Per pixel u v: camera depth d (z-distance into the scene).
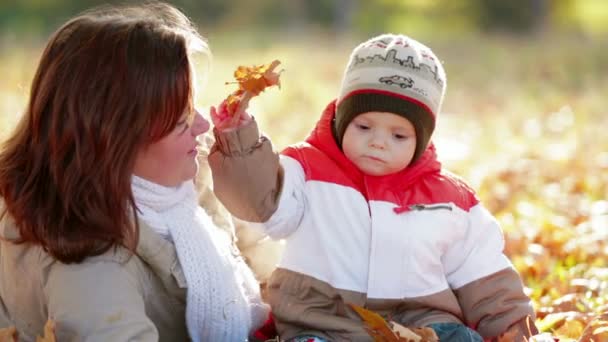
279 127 15.27
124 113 3.93
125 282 4.01
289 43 37.72
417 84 4.50
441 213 4.62
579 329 5.25
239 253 4.71
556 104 19.48
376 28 51.00
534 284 6.39
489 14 51.00
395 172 4.63
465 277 4.72
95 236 3.94
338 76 24.72
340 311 4.55
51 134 3.98
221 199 4.45
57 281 3.99
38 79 4.08
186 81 4.05
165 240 4.20
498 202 9.37
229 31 45.28
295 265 4.62
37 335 4.21
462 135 15.66
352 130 4.57
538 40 39.25
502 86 23.67
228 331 4.36
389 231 4.51
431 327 4.50
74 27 4.11
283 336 4.61
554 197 9.68
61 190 3.95
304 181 4.64
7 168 4.10
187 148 4.17
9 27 42.03
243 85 4.21
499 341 4.51
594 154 12.72
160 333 4.34
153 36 4.04
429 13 54.72
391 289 4.54
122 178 3.96
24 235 4.03
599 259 7.04
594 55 29.70
